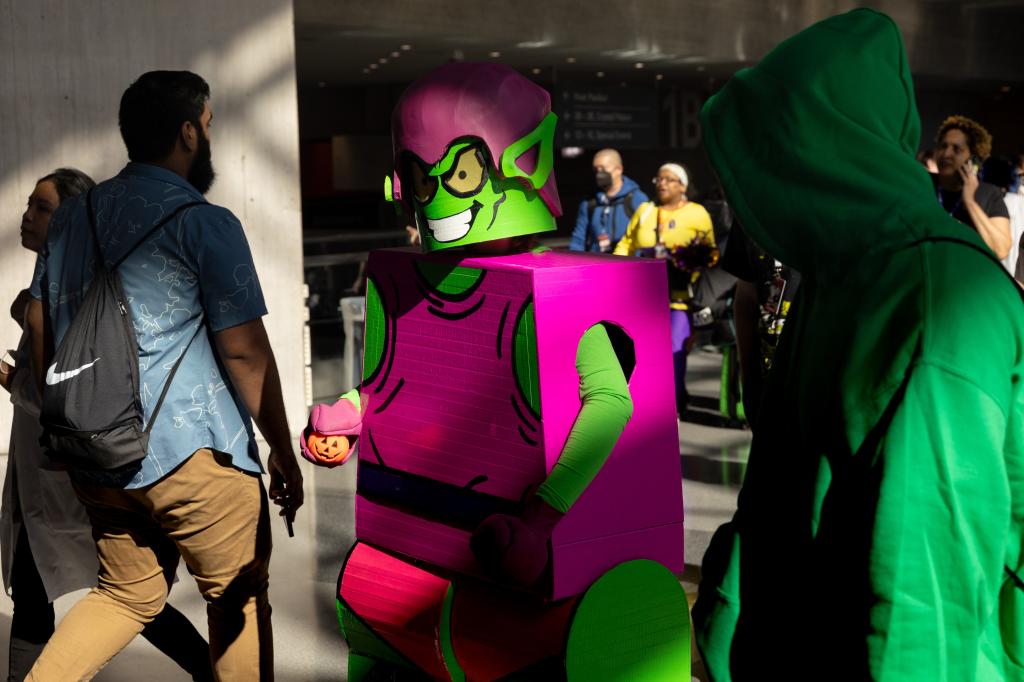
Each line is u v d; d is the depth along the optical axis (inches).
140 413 97.4
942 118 896.9
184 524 101.0
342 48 521.3
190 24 252.7
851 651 49.1
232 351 100.0
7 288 243.8
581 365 83.4
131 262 98.9
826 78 53.4
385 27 443.8
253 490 104.3
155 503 99.7
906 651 47.2
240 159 259.6
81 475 100.0
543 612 85.7
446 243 86.5
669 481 90.2
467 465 87.8
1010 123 929.5
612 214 326.6
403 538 93.3
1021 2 676.1
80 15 244.2
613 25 520.4
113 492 100.7
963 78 727.7
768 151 54.4
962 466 47.0
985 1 673.0
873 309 49.7
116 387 96.0
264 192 262.5
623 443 87.0
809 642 52.9
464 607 90.0
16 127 241.6
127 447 96.2
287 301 267.3
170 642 117.3
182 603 162.7
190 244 99.3
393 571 94.8
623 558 87.5
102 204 102.1
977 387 47.0
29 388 116.3
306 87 820.6
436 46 511.2
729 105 56.1
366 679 100.7
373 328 94.2
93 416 95.3
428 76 86.5
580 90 658.2
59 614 161.6
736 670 57.4
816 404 52.3
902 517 47.3
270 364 102.1
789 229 53.7
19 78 240.8
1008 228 206.2
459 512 88.8
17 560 119.6
